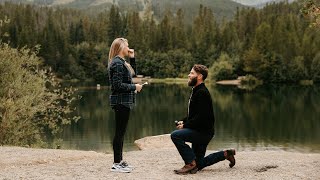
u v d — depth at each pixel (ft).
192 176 25.85
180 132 25.96
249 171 27.58
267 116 148.46
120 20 520.42
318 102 197.98
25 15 491.72
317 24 35.78
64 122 67.05
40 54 382.63
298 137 102.32
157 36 481.05
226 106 183.32
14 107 57.93
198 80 25.76
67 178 25.77
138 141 60.08
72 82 380.37
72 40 501.56
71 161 34.32
